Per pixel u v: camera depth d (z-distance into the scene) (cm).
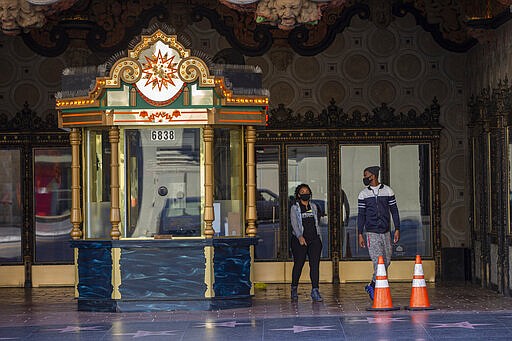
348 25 2012
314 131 2002
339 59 2012
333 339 1199
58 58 2000
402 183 2003
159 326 1359
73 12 1994
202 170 1542
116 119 1534
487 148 1800
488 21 1717
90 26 1998
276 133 2003
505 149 1669
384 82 2012
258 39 2012
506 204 1677
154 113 1534
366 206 1605
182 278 1535
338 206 1997
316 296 1655
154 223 1548
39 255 1995
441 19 2008
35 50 1998
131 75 1533
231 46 2009
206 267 1534
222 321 1399
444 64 2008
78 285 1571
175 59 1534
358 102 2011
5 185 1995
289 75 2012
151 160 1549
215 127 1561
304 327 1315
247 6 1430
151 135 1550
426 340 1174
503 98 1667
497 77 1719
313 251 1667
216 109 1532
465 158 1995
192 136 1547
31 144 1994
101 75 1551
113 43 2000
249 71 1565
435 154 1998
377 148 2009
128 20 2002
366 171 1616
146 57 1537
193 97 1532
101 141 1569
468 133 1969
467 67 1973
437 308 1517
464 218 1998
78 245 1564
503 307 1519
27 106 1998
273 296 1758
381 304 1497
